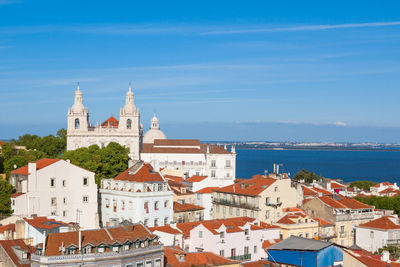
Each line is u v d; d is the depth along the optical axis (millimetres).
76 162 167500
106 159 177125
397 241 137125
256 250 124438
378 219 142125
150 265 96625
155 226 134875
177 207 149750
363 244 140750
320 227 138375
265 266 99688
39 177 137500
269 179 153625
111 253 91188
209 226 118938
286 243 99438
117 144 183875
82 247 89938
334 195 161250
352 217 145125
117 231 97750
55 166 140250
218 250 117500
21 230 104625
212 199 162875
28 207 135125
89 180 145000
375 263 89875
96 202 145750
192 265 102000
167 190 144000
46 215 137750
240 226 122688
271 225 131500
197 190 169375
